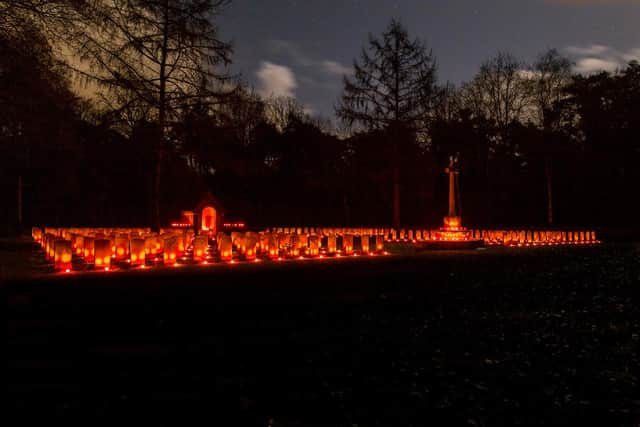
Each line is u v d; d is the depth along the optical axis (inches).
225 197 1676.9
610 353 264.1
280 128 2041.1
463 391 206.2
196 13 868.0
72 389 194.9
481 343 279.6
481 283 494.9
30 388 194.9
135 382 204.2
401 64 1352.1
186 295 386.0
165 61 871.7
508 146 1732.3
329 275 521.0
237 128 966.4
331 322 318.0
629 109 1605.6
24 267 547.8
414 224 1712.6
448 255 781.3
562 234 1182.3
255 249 690.2
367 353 254.7
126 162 1552.7
